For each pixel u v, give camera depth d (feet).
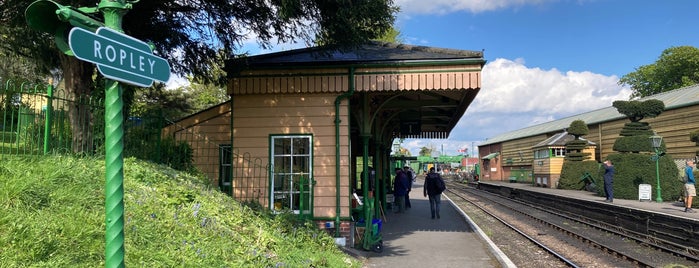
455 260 29.22
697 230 37.19
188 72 34.88
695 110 82.17
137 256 14.61
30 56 31.12
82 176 18.01
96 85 29.04
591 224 54.24
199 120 38.42
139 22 28.45
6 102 18.52
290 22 29.68
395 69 32.91
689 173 49.29
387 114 51.62
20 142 18.71
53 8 8.80
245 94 34.04
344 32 29.12
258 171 33.68
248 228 21.79
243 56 33.83
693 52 150.30
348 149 33.32
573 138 113.09
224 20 31.04
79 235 13.96
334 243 29.12
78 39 7.52
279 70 33.47
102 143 23.25
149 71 9.56
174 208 19.31
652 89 166.50
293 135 33.73
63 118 21.16
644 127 73.10
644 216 45.80
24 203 14.73
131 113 28.37
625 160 69.21
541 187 113.09
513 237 44.98
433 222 49.47
